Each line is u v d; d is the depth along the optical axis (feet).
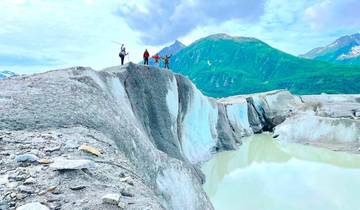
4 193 29.30
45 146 42.65
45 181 32.73
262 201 116.88
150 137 126.72
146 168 65.51
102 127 60.49
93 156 42.73
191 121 183.83
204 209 74.33
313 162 182.60
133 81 137.39
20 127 49.37
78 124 56.08
